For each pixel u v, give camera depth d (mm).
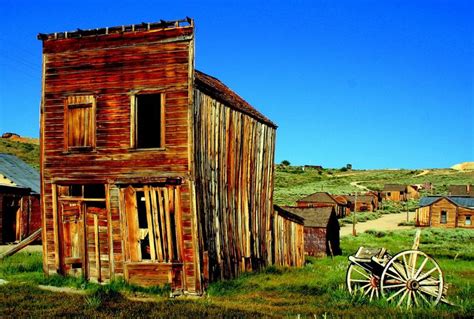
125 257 18703
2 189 32844
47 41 20500
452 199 74250
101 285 18406
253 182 24797
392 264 15930
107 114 19484
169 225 18188
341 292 16547
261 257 25234
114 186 19203
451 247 43406
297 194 115312
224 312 13219
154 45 19000
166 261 18172
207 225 19156
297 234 29188
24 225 34906
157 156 18625
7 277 19484
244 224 23266
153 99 23438
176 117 18469
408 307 14359
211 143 19969
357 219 81938
